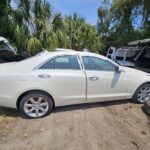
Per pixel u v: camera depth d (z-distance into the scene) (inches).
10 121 169.2
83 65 180.2
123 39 681.6
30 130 155.4
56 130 155.9
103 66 187.6
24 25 330.3
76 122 168.7
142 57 307.3
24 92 165.9
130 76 195.9
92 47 652.7
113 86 189.6
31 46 319.0
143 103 209.3
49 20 352.8
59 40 351.6
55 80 169.2
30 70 167.3
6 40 296.0
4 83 162.7
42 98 171.5
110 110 193.2
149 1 481.1
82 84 177.5
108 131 154.6
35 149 132.0
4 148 132.6
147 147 134.4
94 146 135.3
